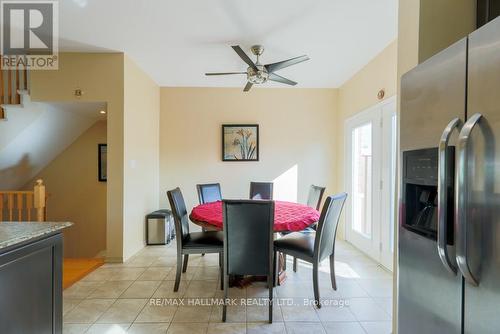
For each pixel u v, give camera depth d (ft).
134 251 12.02
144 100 13.00
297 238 8.61
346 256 11.72
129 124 11.37
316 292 7.55
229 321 6.90
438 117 3.90
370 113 11.60
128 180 11.36
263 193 13.08
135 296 8.18
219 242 8.66
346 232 14.11
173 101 15.17
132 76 11.60
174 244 13.48
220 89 15.23
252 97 15.28
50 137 13.52
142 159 12.86
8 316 3.99
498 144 2.96
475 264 3.19
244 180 15.29
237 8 7.75
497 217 2.95
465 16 5.05
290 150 15.33
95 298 8.04
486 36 3.12
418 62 5.09
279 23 8.55
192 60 11.51
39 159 14.52
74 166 16.22
